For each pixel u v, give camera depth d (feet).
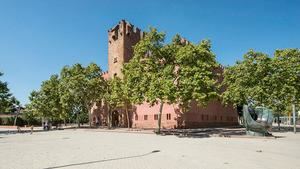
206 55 114.52
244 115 106.93
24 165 44.32
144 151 62.54
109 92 195.52
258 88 124.77
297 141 86.38
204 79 108.27
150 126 185.47
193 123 175.01
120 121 206.59
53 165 44.19
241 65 132.36
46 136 118.93
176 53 123.85
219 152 60.64
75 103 199.52
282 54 127.44
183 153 59.11
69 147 71.72
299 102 130.72
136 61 131.23
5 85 168.04
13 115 283.18
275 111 130.31
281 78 125.70
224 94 139.54
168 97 110.63
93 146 74.18
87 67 196.65
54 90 209.26
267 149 66.08
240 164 45.27
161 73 121.19
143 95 125.80
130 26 216.95
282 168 41.81
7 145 78.48
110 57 222.48
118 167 42.32
